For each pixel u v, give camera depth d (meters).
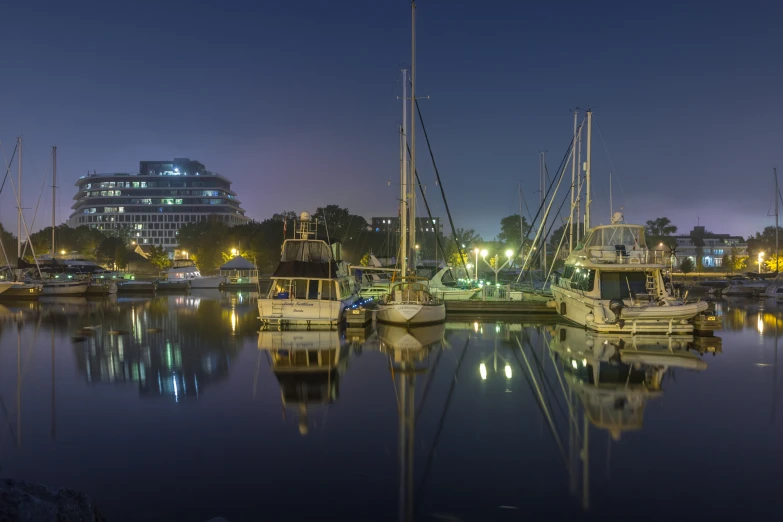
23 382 15.83
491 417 12.28
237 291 69.62
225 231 119.19
